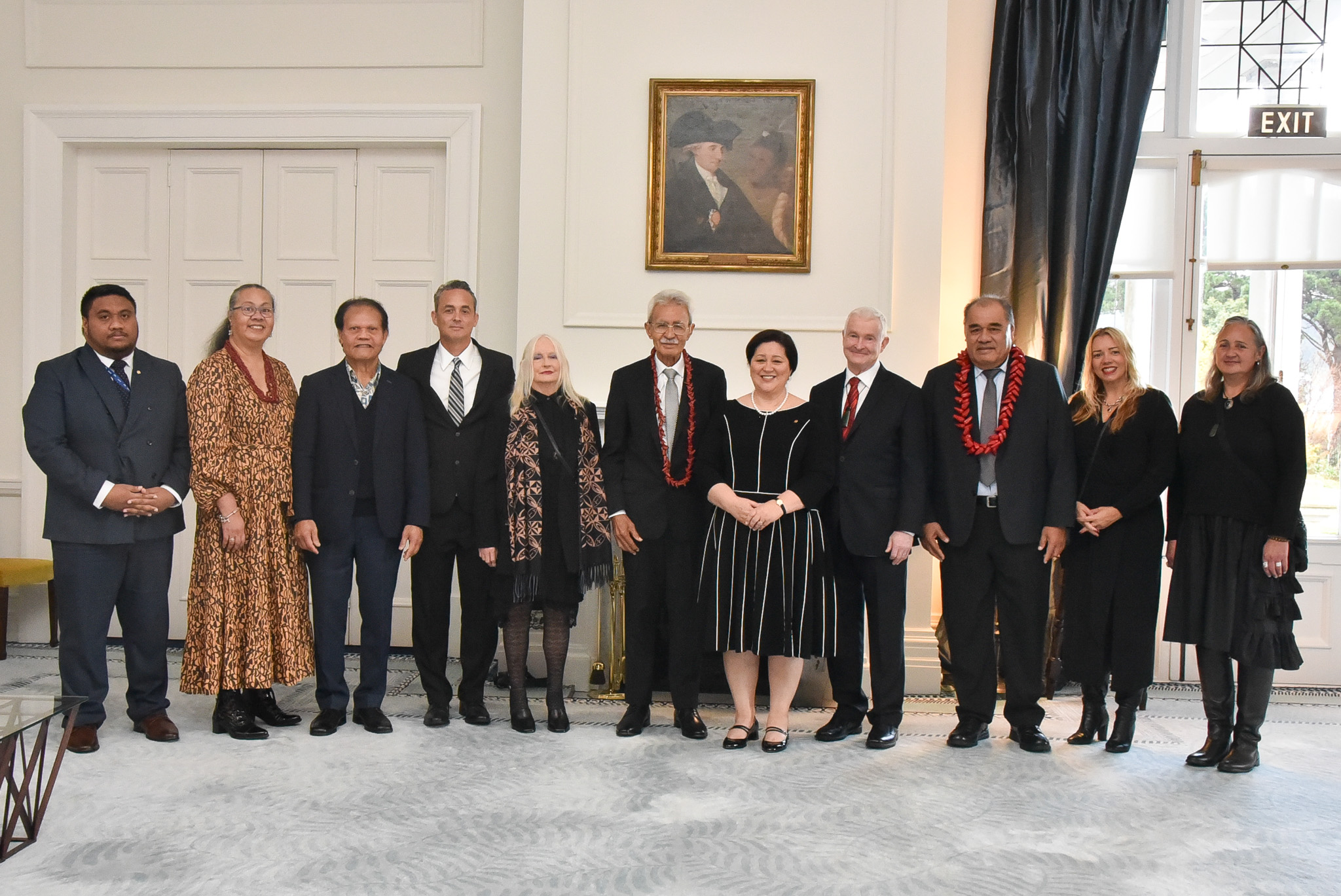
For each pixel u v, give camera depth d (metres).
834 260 4.20
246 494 3.25
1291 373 4.52
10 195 4.75
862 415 3.31
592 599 4.10
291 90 4.66
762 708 3.89
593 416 3.48
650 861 2.29
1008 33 4.39
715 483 3.28
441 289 3.48
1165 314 4.53
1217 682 3.13
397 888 2.14
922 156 4.16
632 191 4.24
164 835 2.41
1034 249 4.32
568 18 4.23
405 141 4.62
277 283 4.78
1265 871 2.30
